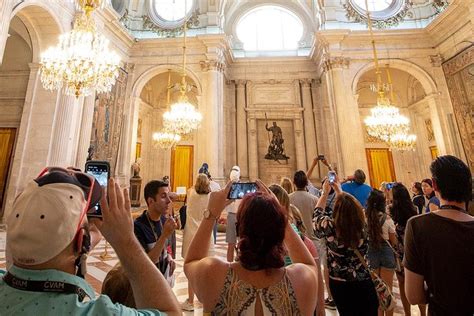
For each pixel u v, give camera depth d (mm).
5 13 6719
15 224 714
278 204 1220
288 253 1369
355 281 2322
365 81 15453
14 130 9203
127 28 13766
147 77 13281
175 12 14625
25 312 667
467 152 11094
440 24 12055
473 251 1399
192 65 13258
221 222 5949
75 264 797
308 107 15102
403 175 14766
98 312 718
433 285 1467
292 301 1100
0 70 9672
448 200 1568
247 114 15164
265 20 16641
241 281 1133
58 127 8891
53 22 9117
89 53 6336
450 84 11930
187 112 10430
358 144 11930
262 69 15664
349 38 13039
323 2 13820
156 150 15320
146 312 792
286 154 14875
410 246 1598
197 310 3473
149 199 2494
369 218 3082
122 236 848
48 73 6547
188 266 1270
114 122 11891
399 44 13016
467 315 1362
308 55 15453
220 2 14211
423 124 15062
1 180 8812
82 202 789
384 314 2842
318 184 13930
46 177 794
